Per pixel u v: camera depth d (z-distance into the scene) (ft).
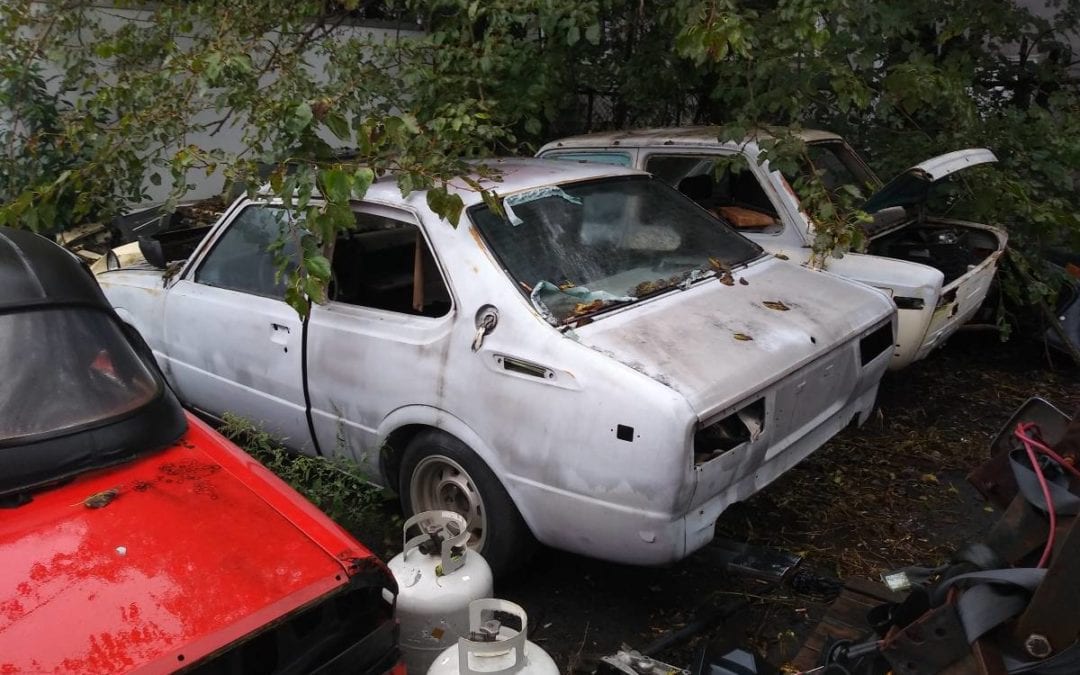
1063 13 23.48
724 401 9.59
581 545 10.21
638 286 11.82
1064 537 6.77
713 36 14.37
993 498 8.66
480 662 7.65
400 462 12.16
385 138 12.00
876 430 16.80
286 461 13.80
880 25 18.99
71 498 7.75
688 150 17.99
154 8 22.26
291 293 11.05
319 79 25.16
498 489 10.77
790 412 10.82
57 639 6.11
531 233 11.75
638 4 21.56
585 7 17.49
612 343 10.08
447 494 11.66
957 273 16.69
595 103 25.98
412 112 14.60
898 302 15.08
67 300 9.20
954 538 12.91
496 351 10.40
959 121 20.01
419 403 11.19
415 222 11.80
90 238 22.50
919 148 20.56
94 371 8.83
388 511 13.44
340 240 12.71
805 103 17.24
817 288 13.05
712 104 23.89
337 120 12.42
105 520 7.43
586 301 10.96
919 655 6.95
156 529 7.36
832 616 10.02
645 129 20.10
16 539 7.13
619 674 8.88
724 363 10.12
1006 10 21.62
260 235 13.55
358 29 24.73
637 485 9.36
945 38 20.98
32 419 8.12
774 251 16.35
